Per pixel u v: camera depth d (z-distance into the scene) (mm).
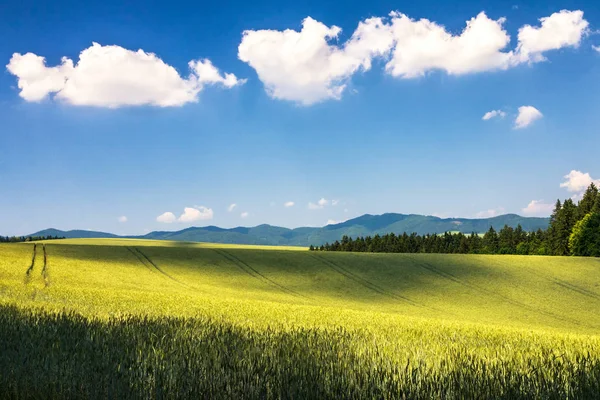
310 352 8188
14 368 6016
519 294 59031
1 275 45375
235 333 10938
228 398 5254
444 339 13961
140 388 5527
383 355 8594
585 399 5965
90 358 7008
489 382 6324
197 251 76812
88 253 68750
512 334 17844
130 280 53750
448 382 6262
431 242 139000
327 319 21469
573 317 50625
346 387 5871
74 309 15820
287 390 5547
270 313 23328
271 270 68562
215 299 34406
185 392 5395
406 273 68375
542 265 71375
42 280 45406
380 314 30250
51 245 73312
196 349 7953
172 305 24578
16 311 12820
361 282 64250
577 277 65625
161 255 72125
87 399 5121
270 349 8438
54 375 5824
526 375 6867
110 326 10906
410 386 6078
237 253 77438
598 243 83062
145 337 9312
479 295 58688
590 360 8477
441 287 62000
